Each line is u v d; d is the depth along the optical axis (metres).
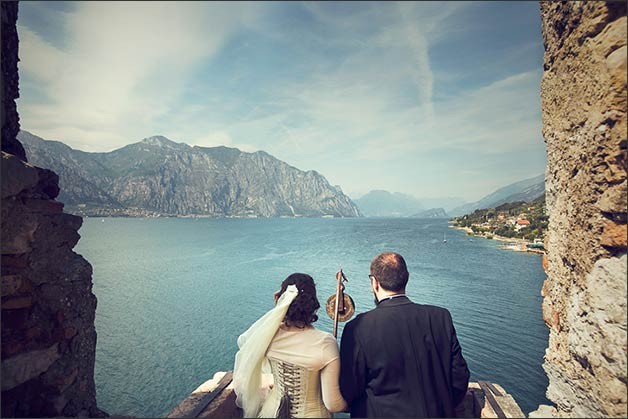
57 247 2.96
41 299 2.77
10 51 3.06
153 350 23.16
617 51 2.02
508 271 55.03
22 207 2.61
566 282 2.80
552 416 2.44
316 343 2.21
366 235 139.00
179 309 33.31
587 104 2.37
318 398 2.22
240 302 35.81
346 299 2.69
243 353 2.42
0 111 2.84
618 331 2.01
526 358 21.41
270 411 2.26
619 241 2.14
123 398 17.03
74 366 3.07
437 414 2.00
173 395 17.31
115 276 49.53
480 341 24.20
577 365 2.59
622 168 2.06
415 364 2.05
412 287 41.62
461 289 41.06
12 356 2.49
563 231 2.84
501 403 2.53
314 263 61.00
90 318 3.37
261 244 98.56
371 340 2.10
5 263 2.52
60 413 2.81
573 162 2.62
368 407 2.09
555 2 2.74
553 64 2.92
